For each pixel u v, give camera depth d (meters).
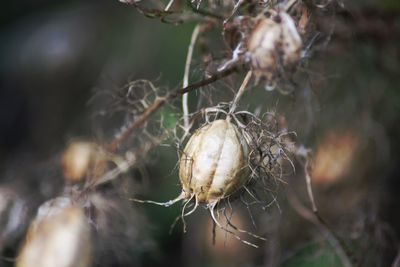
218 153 0.38
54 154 0.52
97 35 0.61
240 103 0.42
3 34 0.67
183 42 0.57
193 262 0.53
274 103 0.44
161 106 0.43
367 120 0.51
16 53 0.65
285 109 0.45
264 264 0.50
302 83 0.46
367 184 0.50
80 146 0.47
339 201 0.49
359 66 0.51
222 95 0.42
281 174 0.40
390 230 0.49
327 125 0.50
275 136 0.40
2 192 0.49
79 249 0.45
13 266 0.49
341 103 0.51
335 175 0.49
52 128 0.60
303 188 0.48
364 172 0.50
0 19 0.67
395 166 0.52
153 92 0.46
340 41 0.47
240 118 0.40
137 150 0.46
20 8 0.67
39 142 0.59
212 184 0.38
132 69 0.58
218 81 0.42
